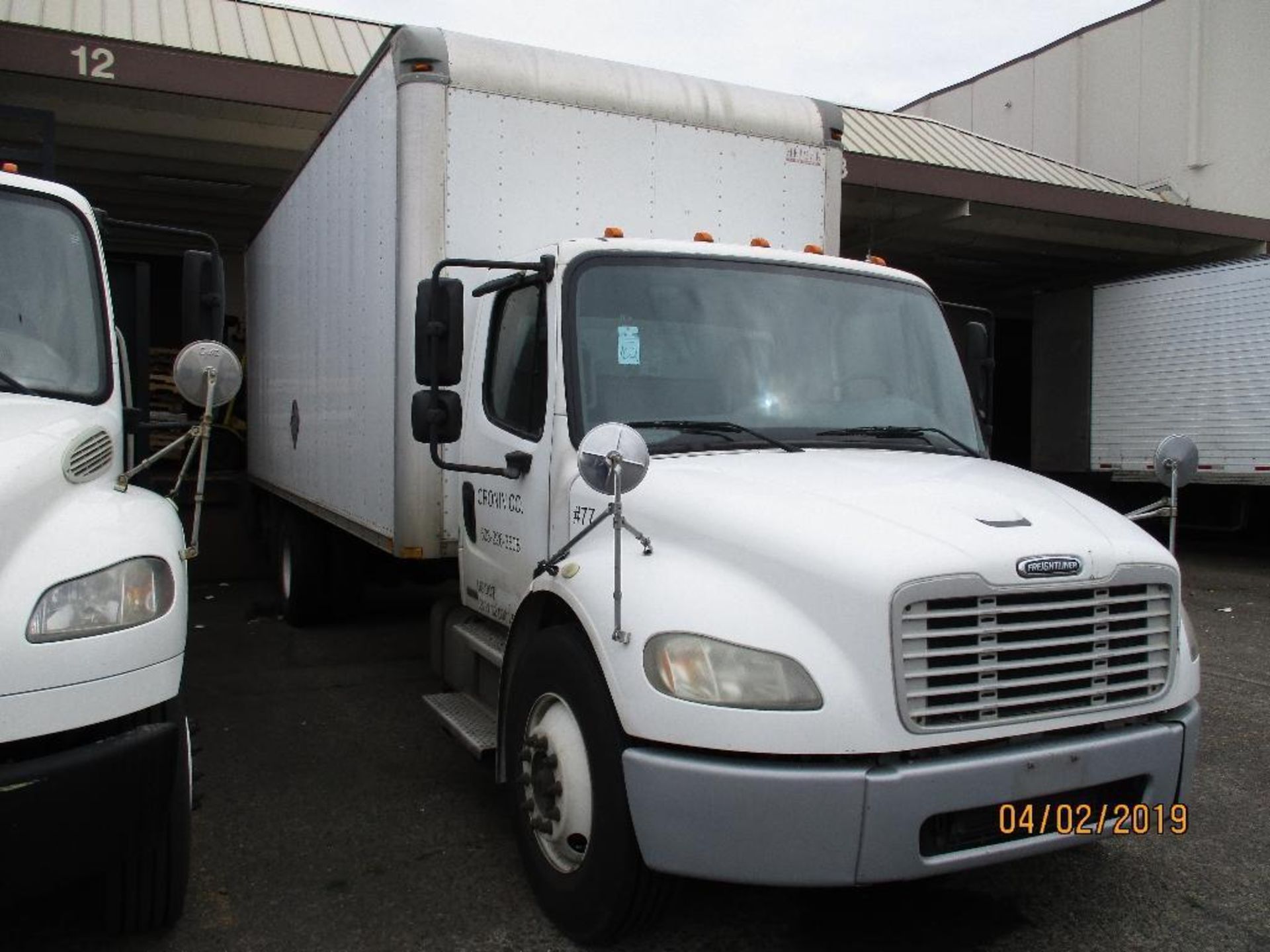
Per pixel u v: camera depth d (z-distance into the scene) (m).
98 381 4.14
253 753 5.66
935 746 3.04
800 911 3.88
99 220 4.46
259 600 9.90
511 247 5.37
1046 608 3.22
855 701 2.98
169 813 3.35
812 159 6.21
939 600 3.08
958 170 15.05
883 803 2.94
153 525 3.38
